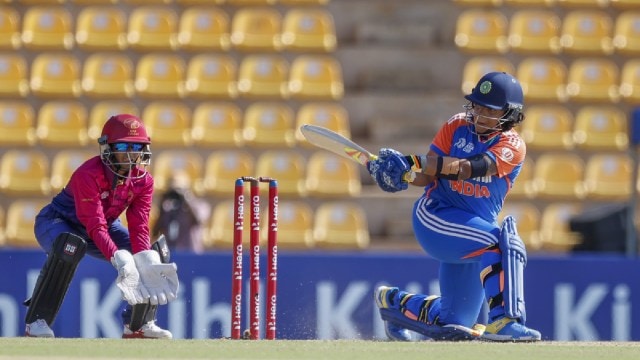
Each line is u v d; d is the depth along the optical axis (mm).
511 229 24906
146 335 26438
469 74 61094
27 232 54656
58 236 25500
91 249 27156
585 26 64438
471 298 26375
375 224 55344
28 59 61812
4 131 58625
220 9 64375
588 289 40156
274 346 22797
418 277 39500
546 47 63375
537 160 58844
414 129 59125
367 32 63375
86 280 38812
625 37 64188
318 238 53469
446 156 25703
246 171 56812
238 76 61781
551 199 57281
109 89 60438
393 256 39469
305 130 26047
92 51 62219
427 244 25734
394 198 55344
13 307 39219
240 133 58656
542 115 60125
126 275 24297
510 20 64625
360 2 64125
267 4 64375
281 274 38906
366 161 25469
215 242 53375
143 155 25688
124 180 25688
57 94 60469
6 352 21047
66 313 38719
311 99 60094
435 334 26281
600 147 59594
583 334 40125
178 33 63406
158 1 64125
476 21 63656
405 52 61906
